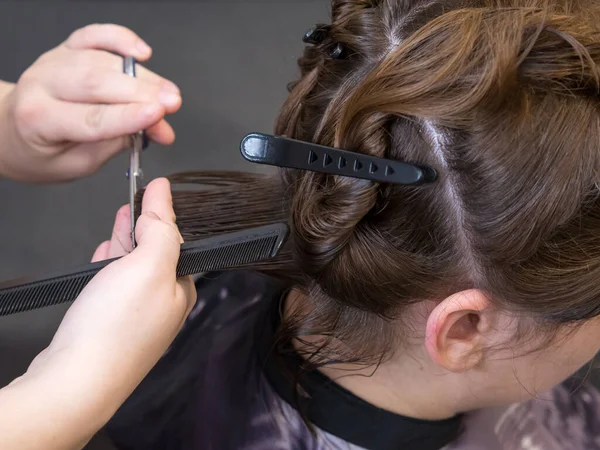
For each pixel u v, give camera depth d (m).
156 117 0.75
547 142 0.50
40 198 1.33
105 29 0.85
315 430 0.73
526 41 0.50
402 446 0.74
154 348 0.54
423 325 0.62
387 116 0.53
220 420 0.77
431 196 0.55
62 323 0.52
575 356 0.66
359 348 0.67
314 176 0.58
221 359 0.80
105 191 1.34
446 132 0.53
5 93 0.89
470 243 0.55
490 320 0.60
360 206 0.54
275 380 0.74
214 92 1.45
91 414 0.50
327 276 0.61
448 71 0.50
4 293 0.54
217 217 0.69
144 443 0.80
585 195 0.52
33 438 0.47
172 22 1.55
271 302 0.81
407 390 0.70
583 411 0.93
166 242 0.54
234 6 1.59
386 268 0.57
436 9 0.56
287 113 0.64
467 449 0.83
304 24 1.55
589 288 0.56
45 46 1.48
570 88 0.50
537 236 0.52
